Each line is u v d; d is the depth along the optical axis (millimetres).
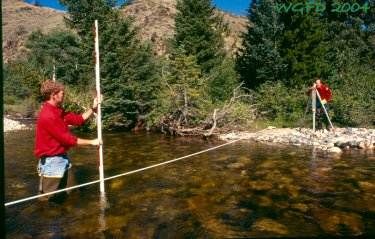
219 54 25375
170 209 6773
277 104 18859
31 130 17547
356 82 20359
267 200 7328
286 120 18375
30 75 28719
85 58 20719
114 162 10406
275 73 22094
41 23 88250
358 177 9008
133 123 18547
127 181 8492
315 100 15836
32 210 6547
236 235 5672
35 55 35719
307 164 10352
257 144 13664
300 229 5922
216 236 5625
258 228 5957
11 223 5984
